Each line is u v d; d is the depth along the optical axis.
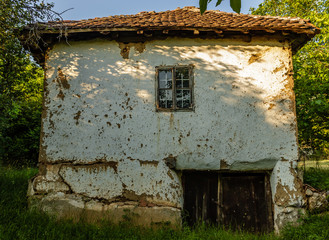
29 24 6.10
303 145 9.03
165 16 7.28
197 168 6.11
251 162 6.04
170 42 6.46
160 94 6.37
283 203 5.84
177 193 6.00
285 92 6.25
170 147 6.11
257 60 6.36
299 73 8.90
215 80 6.29
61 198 6.00
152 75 6.38
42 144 6.26
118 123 6.25
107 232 5.27
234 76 6.30
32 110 13.88
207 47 6.42
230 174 6.42
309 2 12.89
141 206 5.92
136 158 6.12
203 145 6.08
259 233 6.05
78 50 6.54
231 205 6.27
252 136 6.10
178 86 6.35
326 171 8.75
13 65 7.49
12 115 11.02
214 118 6.16
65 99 6.38
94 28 6.05
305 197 5.95
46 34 6.27
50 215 5.77
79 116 6.31
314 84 7.99
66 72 6.47
